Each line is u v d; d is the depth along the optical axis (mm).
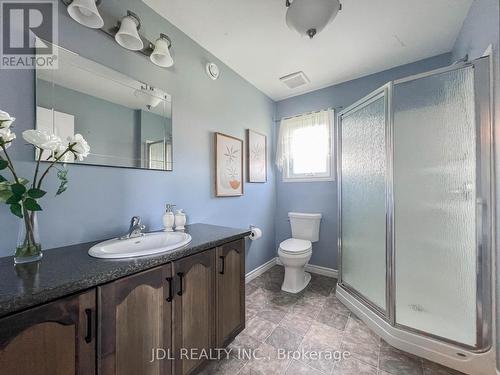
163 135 1562
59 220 1077
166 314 1012
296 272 2244
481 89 1285
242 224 2420
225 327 1366
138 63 1421
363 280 1878
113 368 813
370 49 1977
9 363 587
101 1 1220
